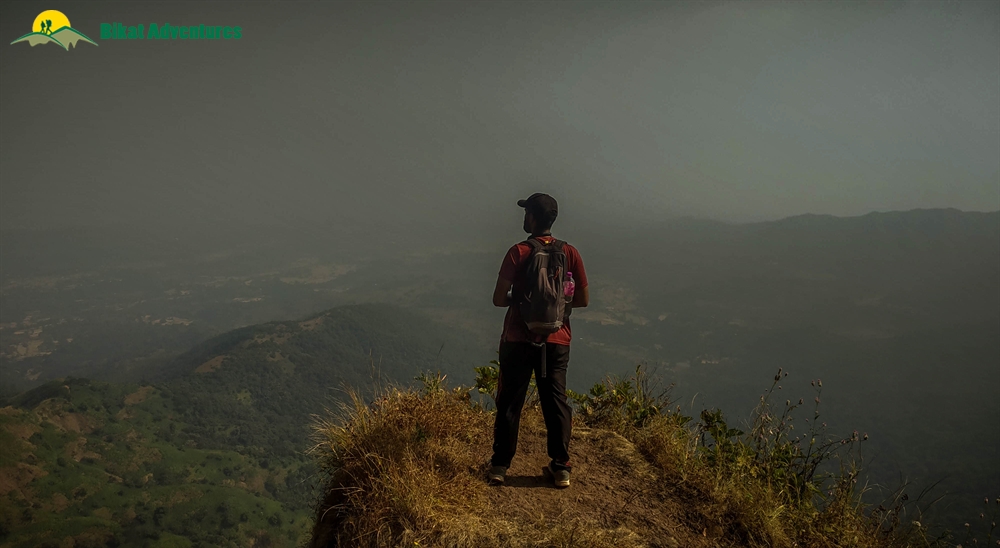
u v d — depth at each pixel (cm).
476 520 299
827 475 388
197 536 8762
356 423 355
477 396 480
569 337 364
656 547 303
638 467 393
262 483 11712
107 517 9050
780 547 328
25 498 9225
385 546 277
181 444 13538
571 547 285
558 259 351
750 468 386
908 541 338
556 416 357
